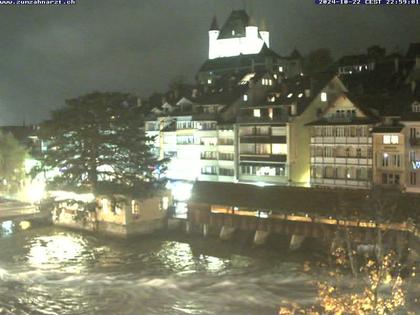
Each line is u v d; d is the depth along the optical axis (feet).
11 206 311.68
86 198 263.70
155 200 254.68
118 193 247.29
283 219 214.69
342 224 194.70
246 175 295.89
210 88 356.59
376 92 328.90
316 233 204.54
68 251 225.97
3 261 211.41
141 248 228.84
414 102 238.07
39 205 292.61
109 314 155.74
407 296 143.33
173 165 335.88
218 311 155.43
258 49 568.00
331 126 261.44
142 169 265.75
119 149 264.93
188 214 245.65
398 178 239.71
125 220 244.01
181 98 345.31
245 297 165.07
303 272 184.24
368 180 248.52
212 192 242.17
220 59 516.32
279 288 171.32
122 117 266.57
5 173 381.40
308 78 304.30
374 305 80.94
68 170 265.34
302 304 156.35
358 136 253.24
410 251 170.40
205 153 319.27
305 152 281.95
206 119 317.63
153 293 171.63
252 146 292.61
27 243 240.94
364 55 422.41
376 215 166.91
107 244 237.25
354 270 103.45
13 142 382.22
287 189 224.94
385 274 95.14
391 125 244.63
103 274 192.03
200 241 235.61
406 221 182.70
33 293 173.78
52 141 272.92
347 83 360.89
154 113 360.28
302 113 279.08
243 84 334.03
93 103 264.72
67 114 265.34
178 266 199.62
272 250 215.51
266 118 286.66
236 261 203.51
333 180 261.65
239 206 228.22
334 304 86.63
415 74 328.90
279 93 304.91
